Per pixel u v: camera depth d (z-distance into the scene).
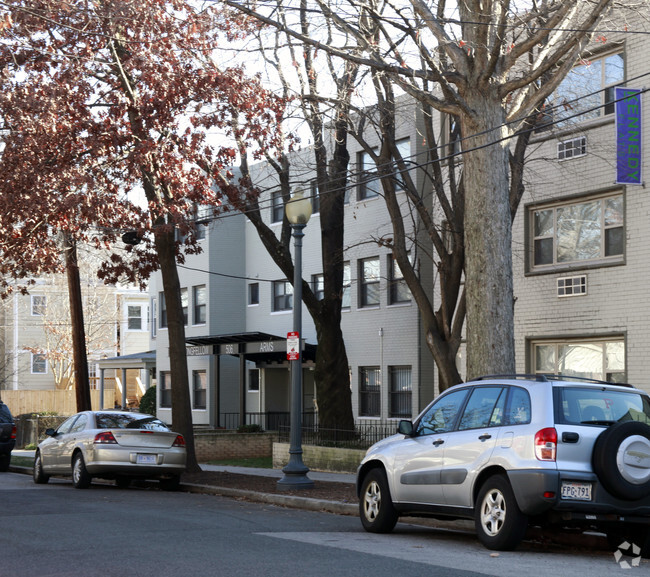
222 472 21.89
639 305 20.59
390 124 21.70
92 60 18.62
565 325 22.45
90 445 18.41
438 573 7.97
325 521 12.95
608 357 21.62
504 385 10.24
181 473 19.06
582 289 22.06
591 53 21.28
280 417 36.16
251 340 34.34
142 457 18.45
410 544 10.25
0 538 10.50
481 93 15.66
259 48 17.86
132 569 8.27
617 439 9.30
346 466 22.97
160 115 18.38
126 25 18.17
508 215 15.68
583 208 22.34
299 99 20.31
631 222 20.84
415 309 29.16
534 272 23.33
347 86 20.34
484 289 15.40
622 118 20.06
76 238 22.06
